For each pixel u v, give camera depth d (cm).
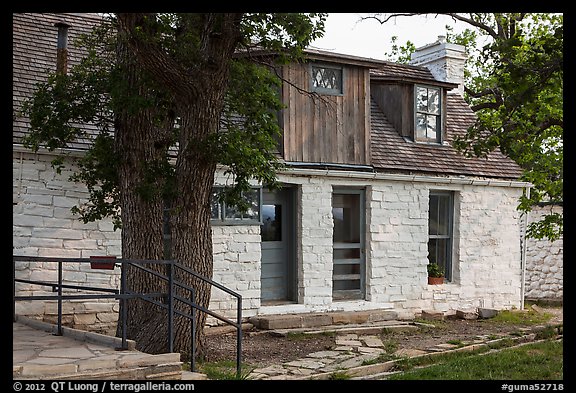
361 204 1445
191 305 796
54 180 1122
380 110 1597
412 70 1717
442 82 1579
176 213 932
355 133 1423
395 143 1516
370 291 1423
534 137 1091
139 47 856
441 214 1564
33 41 1248
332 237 1382
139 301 945
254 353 1038
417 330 1308
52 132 974
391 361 959
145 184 929
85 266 1144
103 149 995
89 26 1350
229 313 1264
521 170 1636
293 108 1347
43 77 1189
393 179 1440
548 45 877
